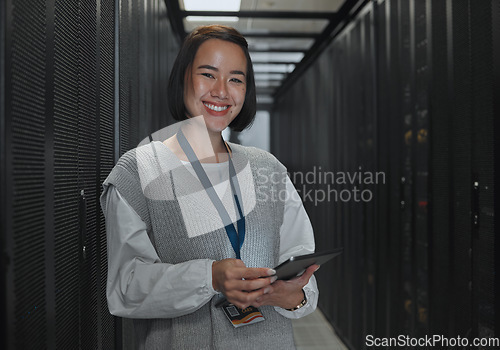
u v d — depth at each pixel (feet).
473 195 7.34
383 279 12.22
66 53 3.98
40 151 3.25
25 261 2.93
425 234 9.55
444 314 8.51
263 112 36.99
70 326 4.00
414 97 10.15
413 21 10.18
